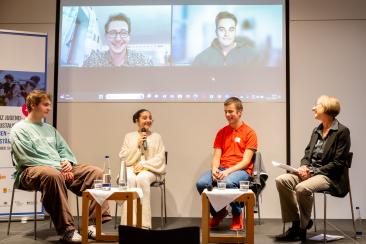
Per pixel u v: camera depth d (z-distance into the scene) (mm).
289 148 4824
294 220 3613
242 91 4910
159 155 4238
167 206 4879
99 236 3531
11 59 4523
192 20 5004
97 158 4945
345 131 3617
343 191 3574
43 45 4637
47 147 3732
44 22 5078
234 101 4191
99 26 5055
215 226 4137
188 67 4965
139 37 5023
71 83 5016
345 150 3584
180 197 4875
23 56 4566
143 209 3924
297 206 3615
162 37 5008
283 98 4879
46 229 4055
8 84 4496
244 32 4957
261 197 4836
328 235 3795
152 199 4898
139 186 3949
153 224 4383
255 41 4945
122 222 3889
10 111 4484
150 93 4969
